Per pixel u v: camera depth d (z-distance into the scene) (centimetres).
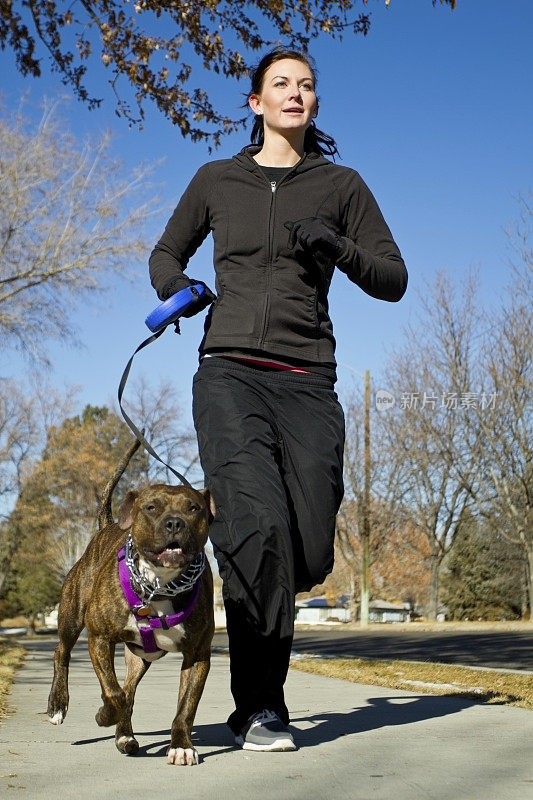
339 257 394
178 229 430
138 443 457
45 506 4397
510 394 2875
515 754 377
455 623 2803
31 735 443
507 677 847
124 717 386
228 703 613
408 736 432
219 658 1510
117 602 373
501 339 2886
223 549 379
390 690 742
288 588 374
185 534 357
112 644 385
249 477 377
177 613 365
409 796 294
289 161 421
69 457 4284
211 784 313
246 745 385
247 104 438
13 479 4081
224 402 392
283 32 918
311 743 408
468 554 4225
